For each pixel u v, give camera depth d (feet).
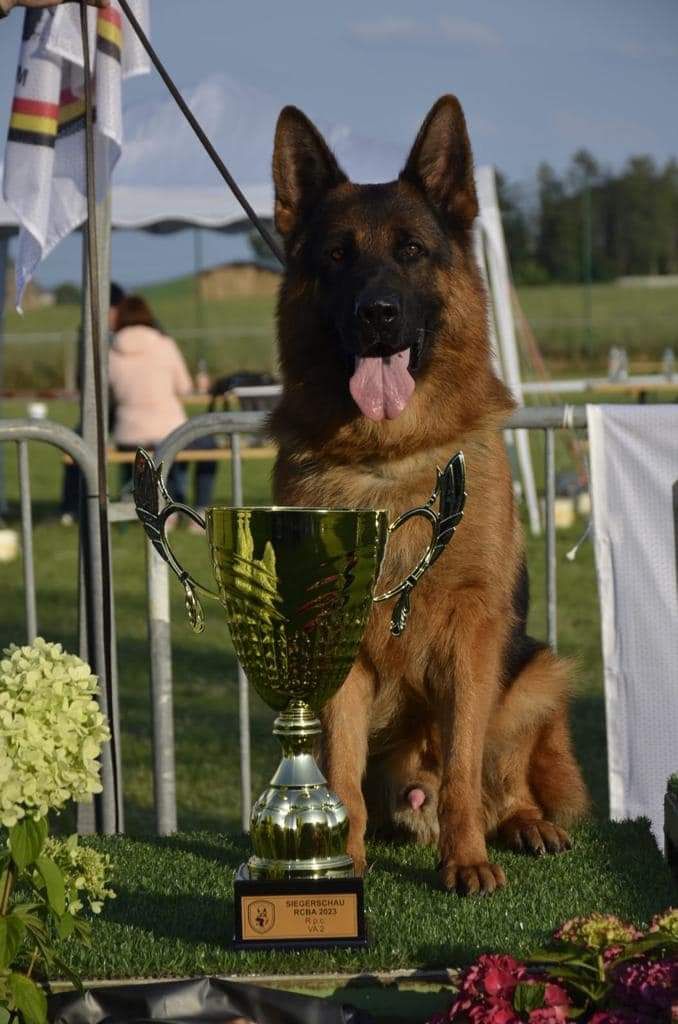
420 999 8.00
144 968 8.14
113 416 43.50
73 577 37.65
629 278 151.02
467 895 9.94
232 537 9.03
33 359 103.65
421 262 11.93
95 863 8.43
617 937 7.52
